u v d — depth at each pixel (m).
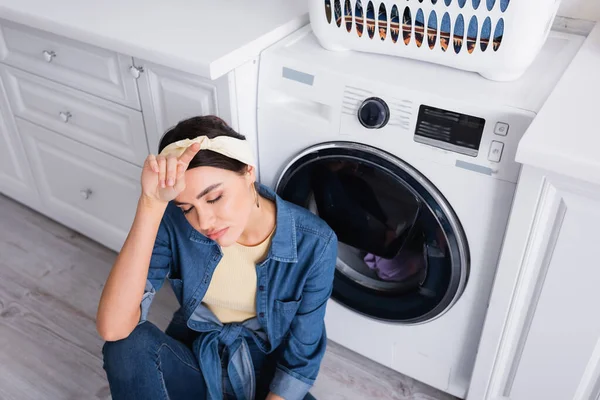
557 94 1.14
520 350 1.36
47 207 2.16
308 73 1.31
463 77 1.25
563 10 1.46
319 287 1.25
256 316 1.31
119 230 1.97
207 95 1.40
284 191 1.53
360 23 1.28
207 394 1.28
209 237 1.08
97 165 1.83
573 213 1.10
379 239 1.49
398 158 1.28
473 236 1.28
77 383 1.67
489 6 1.12
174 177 0.97
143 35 1.38
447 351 1.50
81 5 1.56
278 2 1.59
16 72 1.77
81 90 1.65
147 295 1.20
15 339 1.79
